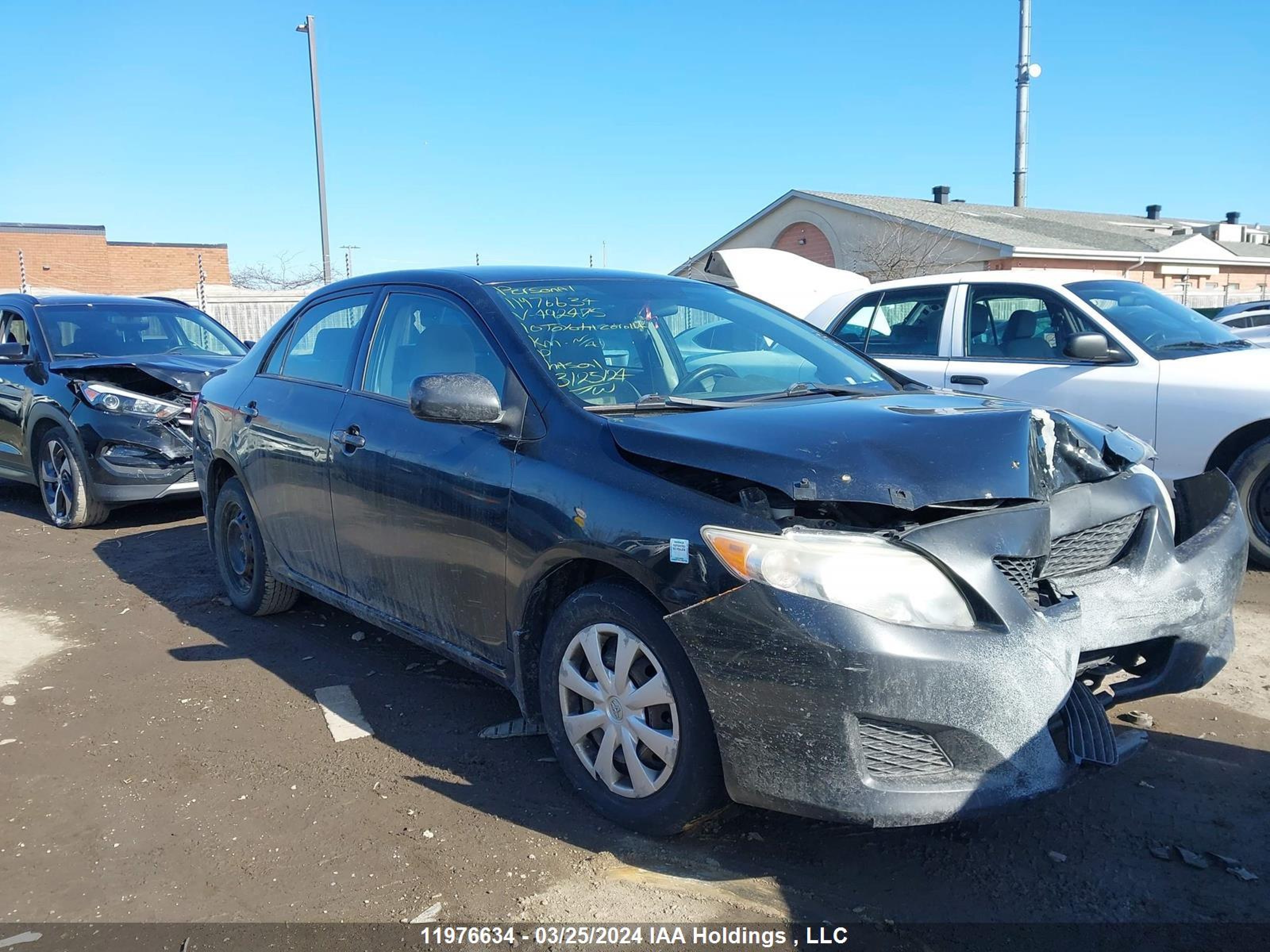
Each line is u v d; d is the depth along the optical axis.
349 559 4.21
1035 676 2.64
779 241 29.89
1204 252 29.98
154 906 2.81
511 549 3.29
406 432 3.82
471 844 3.07
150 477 7.30
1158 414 5.77
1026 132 26.58
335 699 4.23
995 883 2.79
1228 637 3.39
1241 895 2.71
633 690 2.98
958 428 2.94
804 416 3.11
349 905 2.79
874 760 2.59
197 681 4.47
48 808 3.38
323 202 21.00
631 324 3.87
